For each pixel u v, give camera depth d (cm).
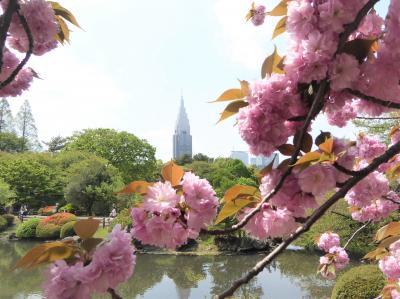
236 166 3169
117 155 4591
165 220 150
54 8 231
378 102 153
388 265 333
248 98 162
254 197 179
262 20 323
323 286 1422
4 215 3209
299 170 159
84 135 4791
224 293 140
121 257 132
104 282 132
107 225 1934
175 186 158
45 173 3900
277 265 1828
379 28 163
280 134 160
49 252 135
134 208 156
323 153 155
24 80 259
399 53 151
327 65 145
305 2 144
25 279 1495
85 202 3244
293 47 151
